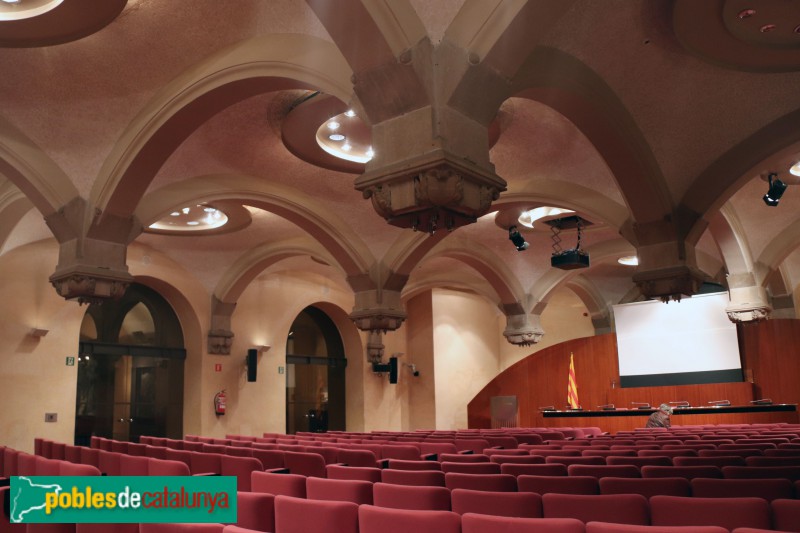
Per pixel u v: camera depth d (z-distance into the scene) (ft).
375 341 68.64
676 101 28.04
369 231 45.75
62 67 25.62
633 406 62.44
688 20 21.66
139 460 20.30
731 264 47.37
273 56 23.49
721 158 31.68
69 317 45.93
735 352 58.49
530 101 29.53
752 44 22.85
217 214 45.78
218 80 25.02
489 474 16.81
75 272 29.99
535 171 38.19
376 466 22.98
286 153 35.53
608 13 22.34
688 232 32.48
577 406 63.72
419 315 73.56
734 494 13.38
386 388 70.69
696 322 60.64
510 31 18.40
